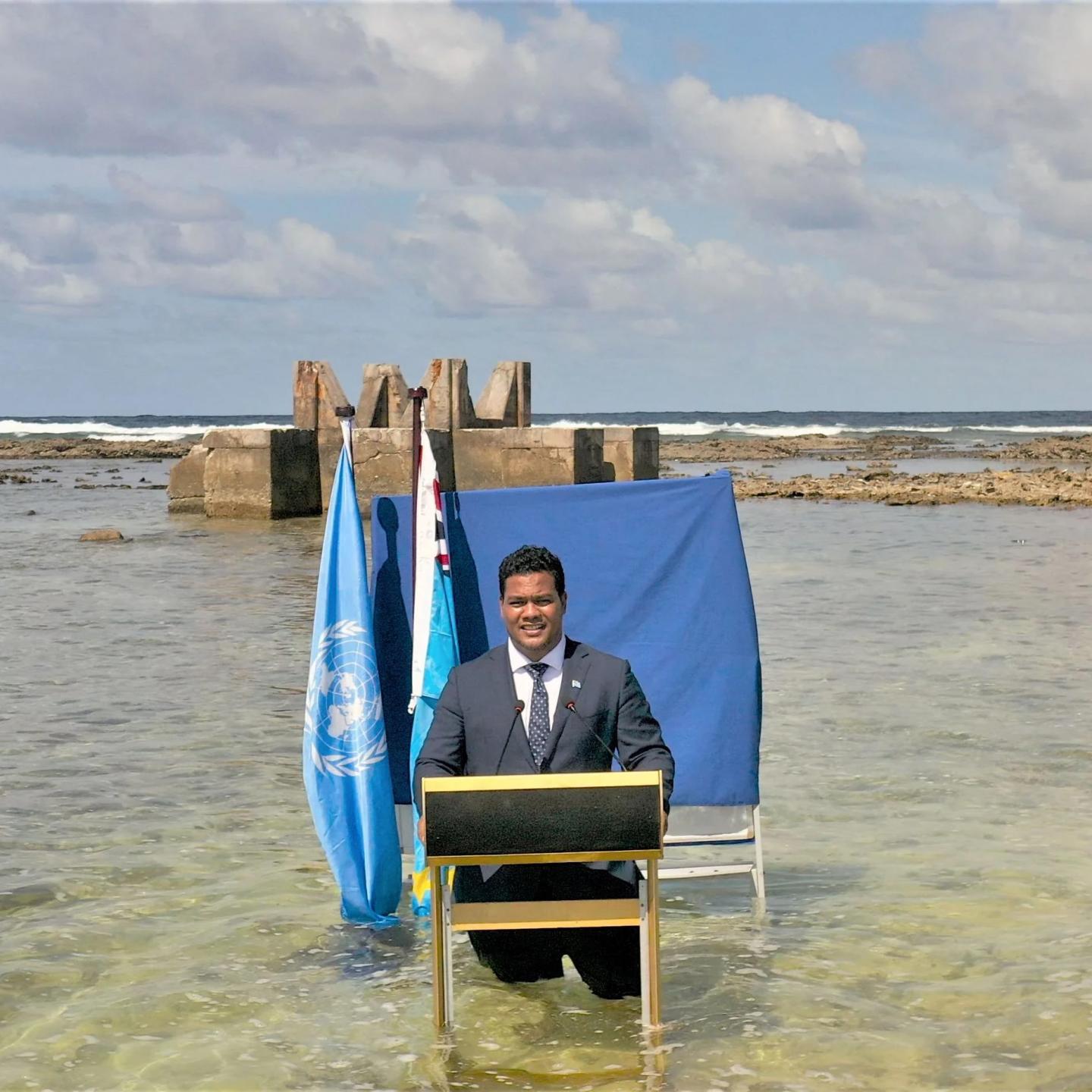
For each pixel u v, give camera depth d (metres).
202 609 16.03
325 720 5.92
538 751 4.90
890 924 5.86
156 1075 4.53
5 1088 4.43
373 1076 4.50
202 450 31.62
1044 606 16.00
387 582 6.06
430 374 29.19
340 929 5.92
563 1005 5.06
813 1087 4.35
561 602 5.00
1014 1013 4.90
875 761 8.79
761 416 158.62
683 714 6.02
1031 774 8.46
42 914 6.10
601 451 29.83
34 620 15.13
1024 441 84.25
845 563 21.02
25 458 67.38
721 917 5.99
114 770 8.66
